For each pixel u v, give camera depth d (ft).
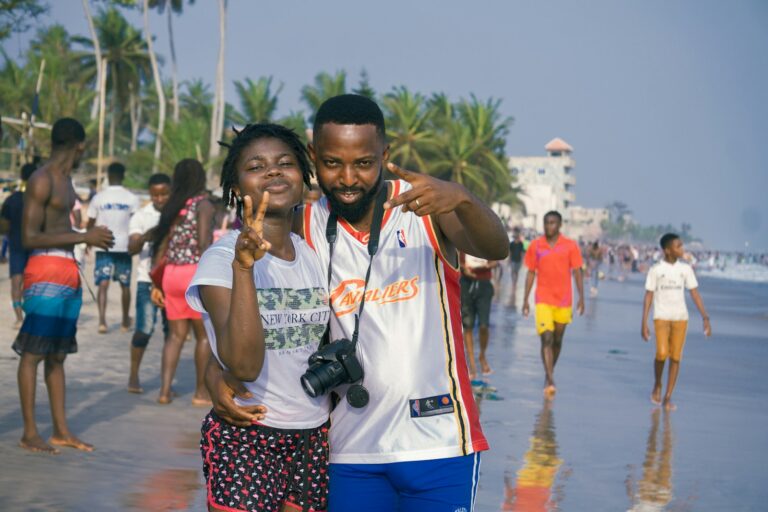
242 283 8.79
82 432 20.33
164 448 19.25
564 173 574.56
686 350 50.14
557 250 31.30
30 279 18.22
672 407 29.78
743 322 77.41
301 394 9.82
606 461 21.11
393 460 9.78
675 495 18.38
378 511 10.06
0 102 176.86
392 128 234.58
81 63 238.27
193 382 28.09
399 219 10.08
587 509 16.93
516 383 32.73
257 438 9.66
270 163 9.81
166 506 15.14
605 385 33.91
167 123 189.78
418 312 9.94
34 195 17.72
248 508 9.57
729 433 25.71
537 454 21.39
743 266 407.44
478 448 9.96
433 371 9.90
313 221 10.43
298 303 9.84
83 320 41.57
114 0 236.22
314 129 9.87
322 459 10.11
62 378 19.02
